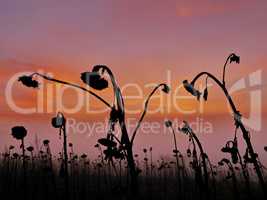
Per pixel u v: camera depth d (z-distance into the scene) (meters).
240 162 4.24
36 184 13.05
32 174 13.09
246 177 5.58
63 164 4.39
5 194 15.38
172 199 11.48
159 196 13.16
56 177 10.52
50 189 11.30
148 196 12.34
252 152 4.21
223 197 6.34
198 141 4.85
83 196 12.10
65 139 4.27
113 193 2.92
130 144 3.06
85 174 13.39
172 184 12.95
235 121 4.28
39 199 11.80
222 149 4.34
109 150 3.02
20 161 16.34
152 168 15.10
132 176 2.97
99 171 12.32
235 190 6.06
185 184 10.71
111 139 3.05
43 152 11.73
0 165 16.53
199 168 4.88
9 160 16.50
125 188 2.93
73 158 13.49
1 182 16.09
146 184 14.16
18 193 15.29
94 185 12.01
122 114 3.09
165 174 13.95
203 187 4.82
